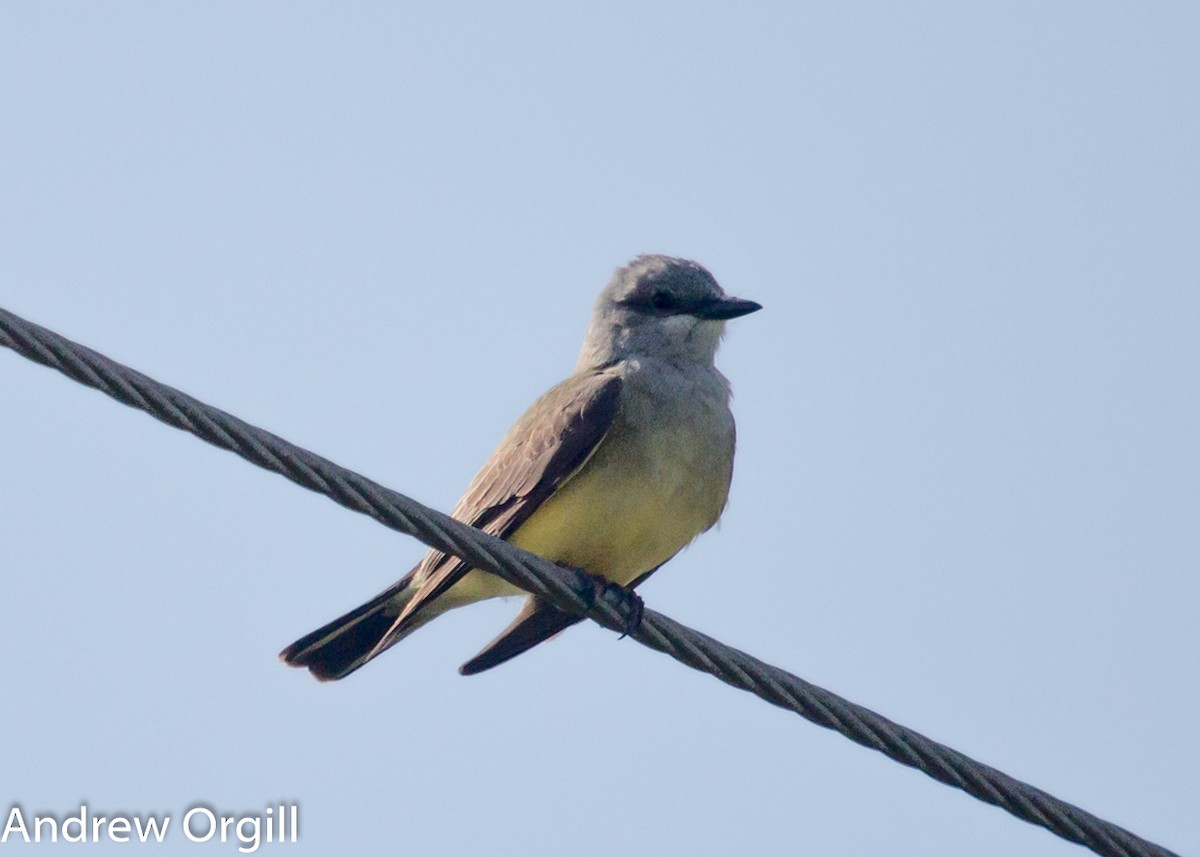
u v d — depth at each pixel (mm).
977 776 9641
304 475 8938
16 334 8086
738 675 9812
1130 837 9734
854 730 9703
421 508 9352
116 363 8359
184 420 8539
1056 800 9688
